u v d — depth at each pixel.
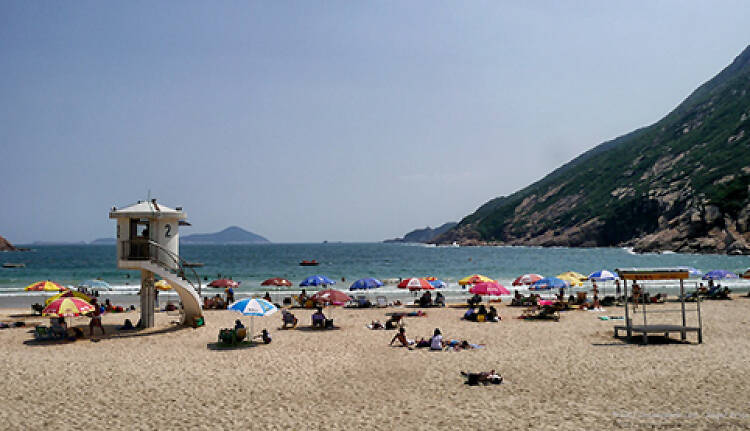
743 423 9.09
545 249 176.88
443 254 151.00
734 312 24.58
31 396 11.30
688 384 11.77
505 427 9.12
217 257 129.88
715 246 109.12
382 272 74.06
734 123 163.50
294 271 75.69
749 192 111.06
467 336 18.78
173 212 19.39
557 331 19.56
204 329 20.25
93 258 124.62
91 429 9.17
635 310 25.62
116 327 20.61
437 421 9.50
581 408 10.18
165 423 9.50
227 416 9.91
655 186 159.62
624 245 156.50
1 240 174.12
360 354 15.76
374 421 9.55
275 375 13.19
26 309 29.52
